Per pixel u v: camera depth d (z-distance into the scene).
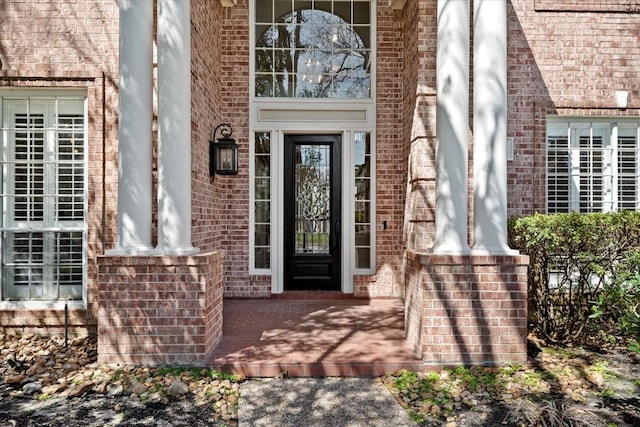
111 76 5.02
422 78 5.46
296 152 6.83
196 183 5.11
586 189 6.16
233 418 3.08
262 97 6.62
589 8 5.93
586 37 5.97
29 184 5.14
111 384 3.49
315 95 6.70
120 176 4.10
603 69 5.97
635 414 3.14
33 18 4.98
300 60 6.71
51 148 5.15
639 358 4.19
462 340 3.94
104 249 4.97
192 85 4.92
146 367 3.85
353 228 6.62
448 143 4.13
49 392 3.42
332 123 6.61
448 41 4.16
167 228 4.06
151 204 4.30
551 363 4.04
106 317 3.90
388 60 6.57
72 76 4.99
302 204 6.82
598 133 6.18
